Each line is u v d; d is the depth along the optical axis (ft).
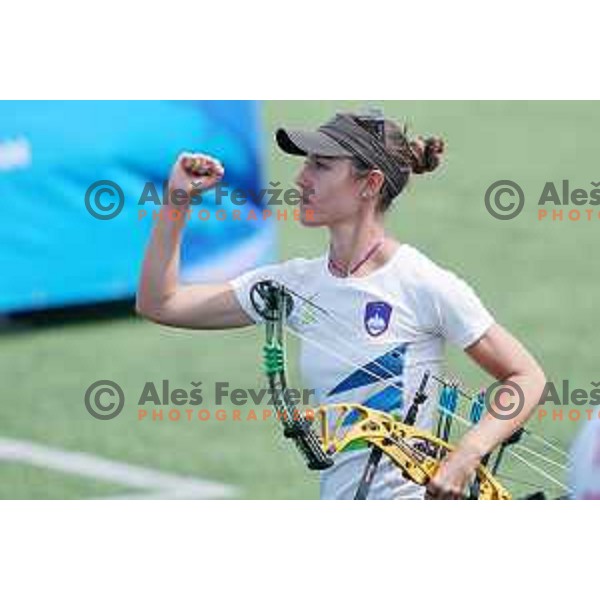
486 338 66.13
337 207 66.59
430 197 161.38
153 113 129.49
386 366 66.69
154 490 99.60
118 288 130.41
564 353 125.59
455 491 64.13
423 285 66.28
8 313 132.57
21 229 127.24
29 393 116.57
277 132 66.69
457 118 184.55
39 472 102.42
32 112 126.31
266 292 66.08
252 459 104.73
